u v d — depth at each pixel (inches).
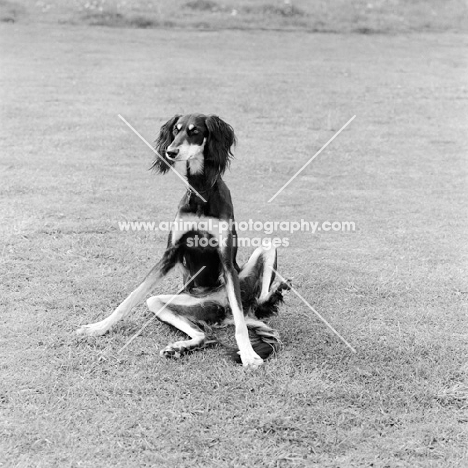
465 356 266.1
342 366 256.1
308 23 1314.0
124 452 204.8
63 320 287.4
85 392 234.8
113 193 463.8
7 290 313.3
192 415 223.5
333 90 832.9
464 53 1122.0
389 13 1414.9
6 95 754.2
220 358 260.4
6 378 241.9
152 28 1238.3
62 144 581.0
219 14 1339.8
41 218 407.5
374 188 499.8
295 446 209.6
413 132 665.0
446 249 386.6
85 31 1179.9
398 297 322.0
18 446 206.2
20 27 1184.2
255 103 748.6
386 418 224.2
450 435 217.0
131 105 725.9
